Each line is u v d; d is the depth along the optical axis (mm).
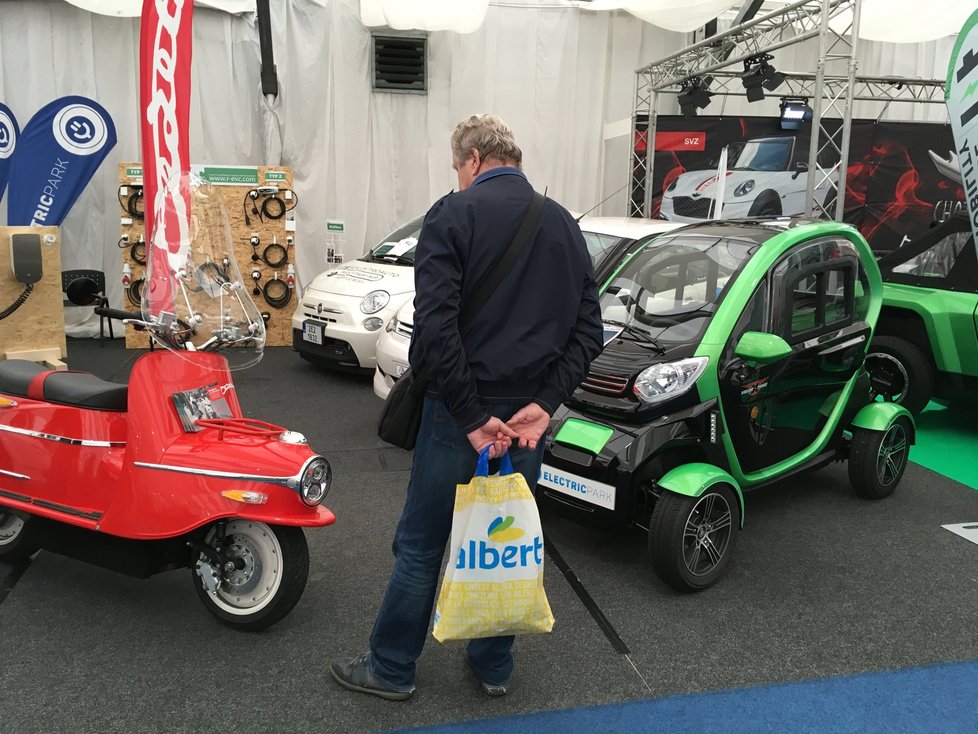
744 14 8039
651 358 3400
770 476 3756
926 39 9477
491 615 2172
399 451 5082
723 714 2539
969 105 4652
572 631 3004
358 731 2396
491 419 2061
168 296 2793
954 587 3406
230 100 8547
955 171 9641
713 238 3893
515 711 2518
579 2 8914
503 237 2082
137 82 8305
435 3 7879
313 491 2719
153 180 4113
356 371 6598
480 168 2240
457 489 2129
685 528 3141
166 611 3047
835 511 4223
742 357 3406
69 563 3418
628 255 4234
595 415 3391
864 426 4180
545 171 9500
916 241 5828
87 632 2889
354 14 8648
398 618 2424
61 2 7953
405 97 8977
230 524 2846
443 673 2703
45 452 2959
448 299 1999
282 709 2488
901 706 2602
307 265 8969
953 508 4301
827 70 10156
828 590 3359
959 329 5363
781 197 9375
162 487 2711
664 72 9039
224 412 3016
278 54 8516
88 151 7543
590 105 9570
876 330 5902
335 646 2842
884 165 9562
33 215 7465
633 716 2514
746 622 3090
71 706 2475
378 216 9188
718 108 10070
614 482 3201
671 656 2850
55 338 5656
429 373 2125
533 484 2352
